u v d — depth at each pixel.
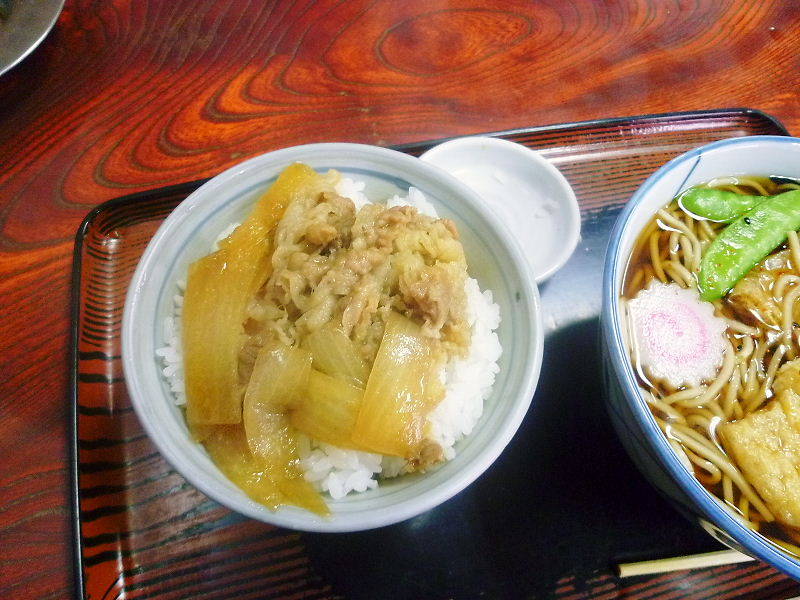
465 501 0.24
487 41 0.36
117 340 0.26
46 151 0.30
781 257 0.23
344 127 0.32
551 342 0.27
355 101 0.33
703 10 0.38
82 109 0.31
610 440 0.25
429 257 0.24
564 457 0.25
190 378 0.22
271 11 0.35
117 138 0.31
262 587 0.22
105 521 0.22
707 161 0.23
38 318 0.26
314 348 0.22
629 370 0.19
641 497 0.24
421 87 0.34
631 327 0.22
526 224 0.30
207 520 0.23
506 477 0.24
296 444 0.22
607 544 0.23
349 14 0.36
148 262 0.23
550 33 0.36
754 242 0.23
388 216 0.24
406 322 0.22
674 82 0.35
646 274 0.23
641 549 0.23
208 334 0.22
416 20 0.36
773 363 0.22
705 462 0.21
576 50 0.36
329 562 0.22
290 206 0.24
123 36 0.34
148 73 0.33
